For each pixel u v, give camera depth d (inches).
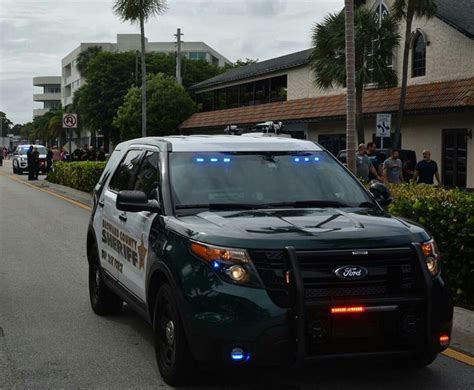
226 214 216.2
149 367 233.8
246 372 221.8
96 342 265.0
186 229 203.8
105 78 2381.9
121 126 1815.9
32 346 259.8
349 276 186.1
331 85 1071.0
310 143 268.5
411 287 192.5
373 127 1151.6
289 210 221.9
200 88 1909.4
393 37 1004.6
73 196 986.7
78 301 335.6
